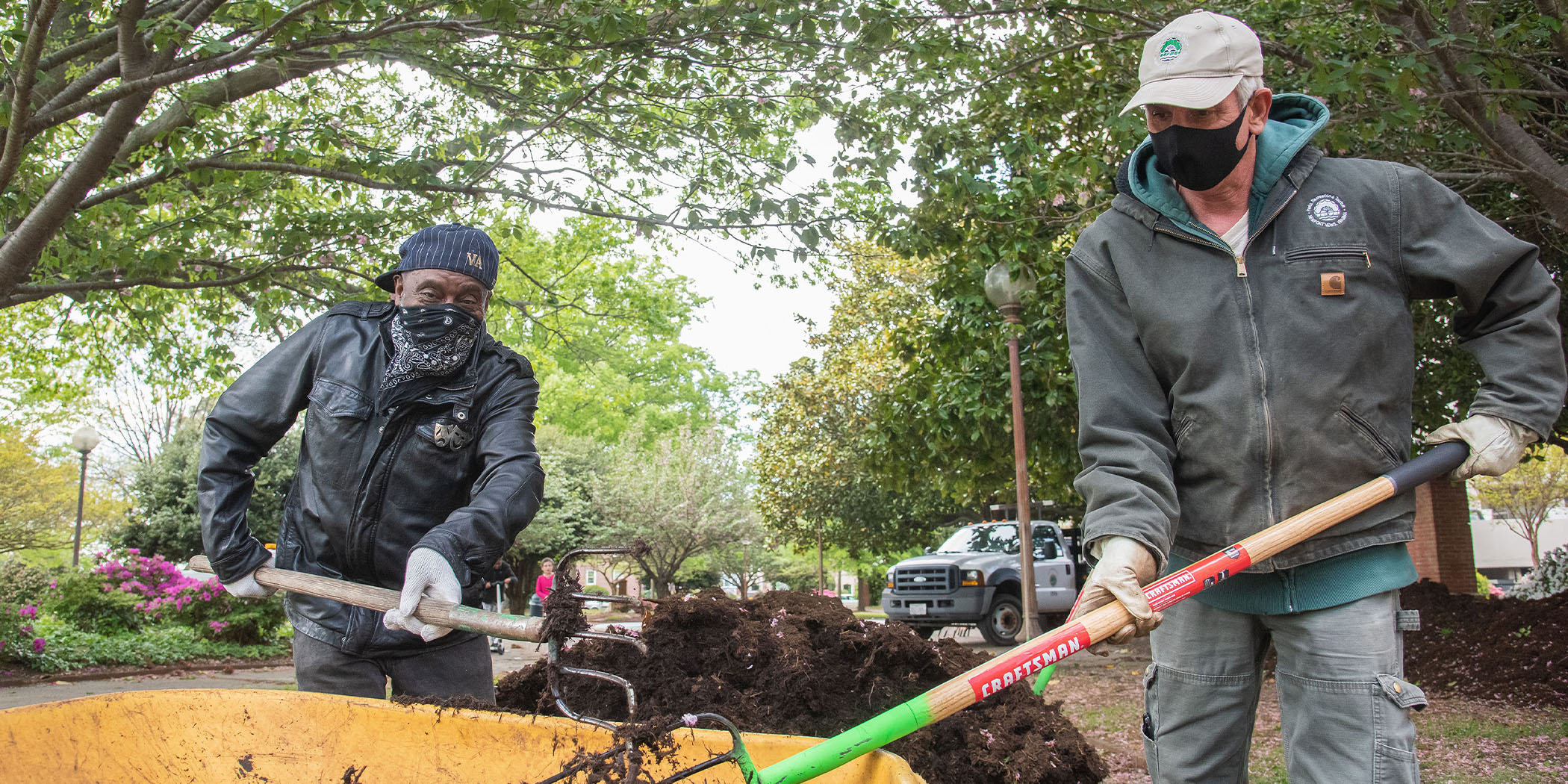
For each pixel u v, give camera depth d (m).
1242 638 2.22
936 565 14.49
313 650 2.57
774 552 36.66
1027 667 1.74
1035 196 7.01
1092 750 2.36
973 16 6.57
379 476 2.56
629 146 7.21
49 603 12.46
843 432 21.00
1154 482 2.07
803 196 6.81
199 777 2.15
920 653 2.56
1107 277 2.30
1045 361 8.92
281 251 7.30
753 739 1.89
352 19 5.54
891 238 7.42
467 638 2.69
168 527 19.50
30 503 23.11
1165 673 2.32
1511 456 2.01
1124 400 2.19
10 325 11.18
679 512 27.97
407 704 2.13
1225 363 2.12
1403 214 2.09
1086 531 2.05
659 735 1.88
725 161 7.18
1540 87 6.49
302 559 2.63
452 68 6.66
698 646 2.63
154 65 5.48
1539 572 12.98
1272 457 2.08
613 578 30.98
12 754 2.04
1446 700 7.38
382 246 7.65
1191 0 6.29
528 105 6.98
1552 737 5.68
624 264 11.47
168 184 7.04
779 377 21.89
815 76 6.63
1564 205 5.55
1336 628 2.06
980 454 10.26
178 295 9.13
